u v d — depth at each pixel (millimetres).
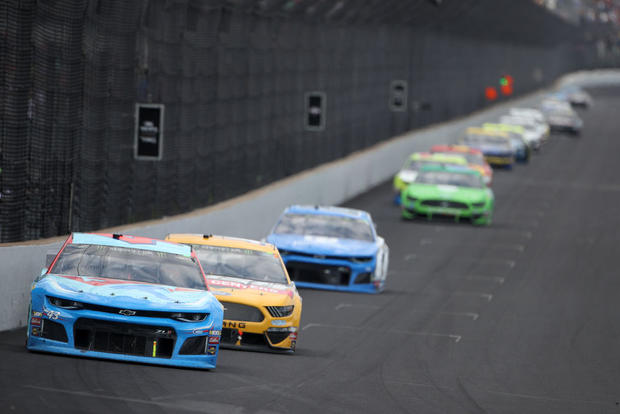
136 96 63875
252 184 91500
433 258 89438
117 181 62812
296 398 34656
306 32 108062
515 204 135625
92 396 30797
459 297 70375
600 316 66062
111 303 35844
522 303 69500
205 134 79375
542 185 160250
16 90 50062
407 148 164500
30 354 36375
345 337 51906
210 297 38125
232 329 44312
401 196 115125
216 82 81500
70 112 54250
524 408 37094
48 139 52531
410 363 45562
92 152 59125
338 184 123125
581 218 125375
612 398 40750
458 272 82688
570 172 182625
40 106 51812
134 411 29484
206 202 79750
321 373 40688
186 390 33375
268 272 47469
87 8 55781
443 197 110750
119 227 61375
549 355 50938
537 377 44500
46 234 52875
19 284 45219
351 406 34344
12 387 30891
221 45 82375
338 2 119438
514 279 80625
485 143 178250
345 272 68625
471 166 134500
